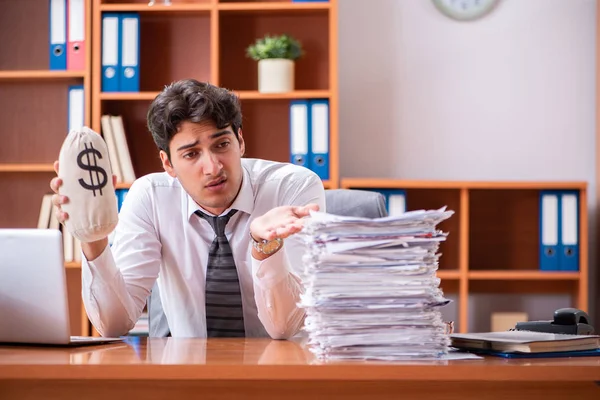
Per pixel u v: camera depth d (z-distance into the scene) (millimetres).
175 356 1309
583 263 3381
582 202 3379
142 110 3643
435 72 3738
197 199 1841
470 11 3719
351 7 3738
